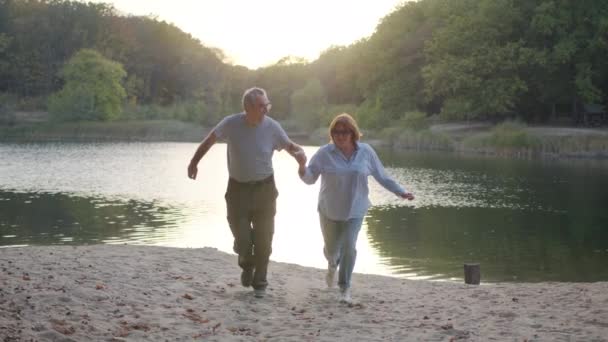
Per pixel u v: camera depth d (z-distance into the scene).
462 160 49.41
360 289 8.05
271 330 5.75
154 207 23.23
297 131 94.69
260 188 6.75
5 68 125.38
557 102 68.06
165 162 45.34
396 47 81.81
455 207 24.27
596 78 63.31
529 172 39.19
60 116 101.56
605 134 56.56
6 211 21.97
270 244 6.89
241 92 131.12
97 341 5.09
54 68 127.56
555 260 15.12
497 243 17.19
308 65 125.25
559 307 6.77
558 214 22.72
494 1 63.97
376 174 6.82
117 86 105.44
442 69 65.25
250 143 6.63
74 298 6.20
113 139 89.19
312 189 30.42
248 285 7.09
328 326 5.91
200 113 108.62
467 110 64.56
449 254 15.59
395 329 5.85
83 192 27.94
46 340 4.98
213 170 39.94
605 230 19.38
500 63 62.00
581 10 60.56
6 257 8.39
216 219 20.36
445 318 6.29
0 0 134.88
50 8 137.75
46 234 17.67
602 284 8.27
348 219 6.71
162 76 144.12
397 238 17.72
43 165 41.69
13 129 98.62
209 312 6.21
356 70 97.69
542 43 63.91
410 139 66.25
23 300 5.96
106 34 139.62
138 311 6.04
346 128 6.60
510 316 6.41
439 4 80.44
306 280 8.31
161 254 9.24
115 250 9.46
